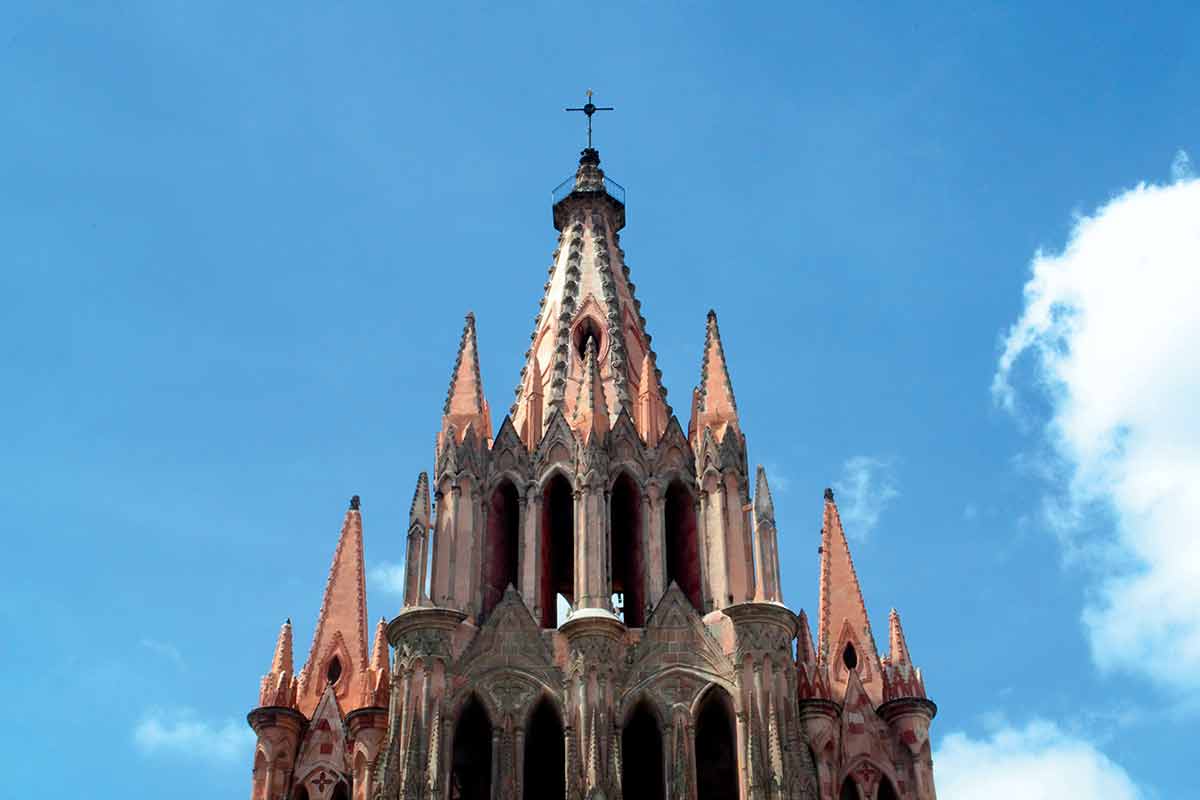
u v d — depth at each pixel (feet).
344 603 221.46
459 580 202.18
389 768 186.09
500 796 186.29
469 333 229.86
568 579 223.92
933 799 200.95
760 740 187.32
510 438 217.97
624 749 198.80
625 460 215.92
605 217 261.24
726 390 222.48
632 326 242.78
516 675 194.29
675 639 197.98
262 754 204.33
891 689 208.74
